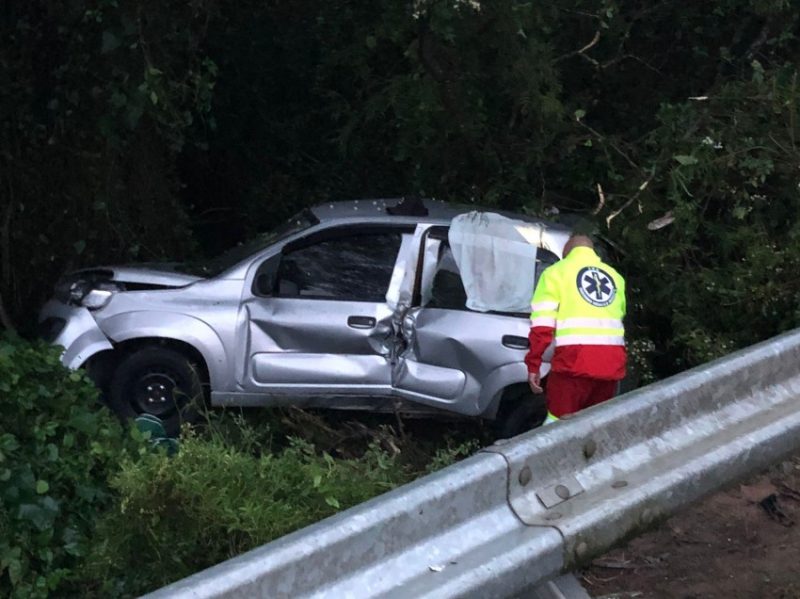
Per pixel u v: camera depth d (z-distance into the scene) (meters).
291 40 10.35
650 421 3.43
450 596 2.74
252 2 10.18
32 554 4.90
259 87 10.71
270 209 10.70
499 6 7.68
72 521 5.16
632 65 10.21
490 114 8.92
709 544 3.38
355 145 10.03
